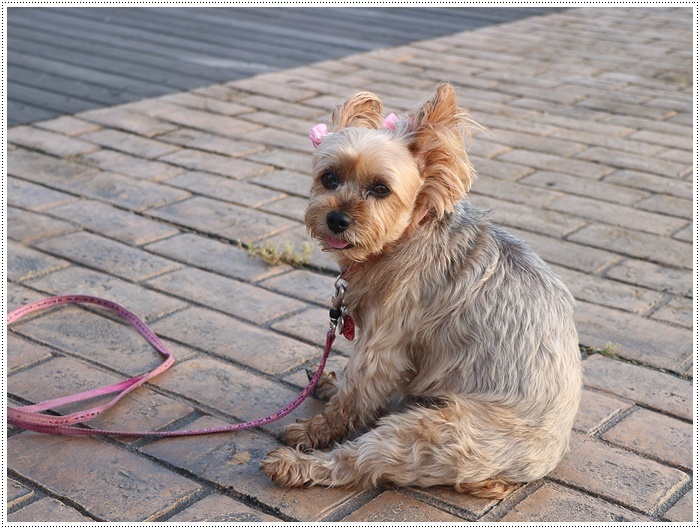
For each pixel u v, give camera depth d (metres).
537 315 0.78
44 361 0.96
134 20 2.67
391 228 0.79
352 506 0.76
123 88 1.98
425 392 0.81
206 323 1.05
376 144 0.78
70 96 1.91
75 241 1.25
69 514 0.74
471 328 0.78
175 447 0.83
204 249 1.24
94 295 1.10
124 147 1.62
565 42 2.57
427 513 0.75
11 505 0.75
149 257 1.21
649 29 2.79
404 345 0.81
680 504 0.78
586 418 0.89
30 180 1.45
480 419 0.75
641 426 0.88
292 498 0.76
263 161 1.58
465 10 3.03
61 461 0.80
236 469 0.80
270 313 1.08
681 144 1.71
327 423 0.83
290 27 2.66
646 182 1.51
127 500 0.76
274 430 0.86
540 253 1.25
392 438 0.75
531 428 0.76
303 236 1.29
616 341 1.04
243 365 0.97
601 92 2.06
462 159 0.79
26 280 1.13
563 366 0.77
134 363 0.97
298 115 1.84
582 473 0.81
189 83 2.04
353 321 0.85
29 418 0.83
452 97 0.78
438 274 0.80
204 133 1.71
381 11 2.95
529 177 1.52
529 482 0.79
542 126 1.80
